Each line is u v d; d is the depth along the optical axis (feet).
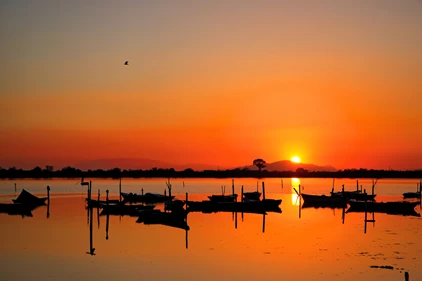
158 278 120.06
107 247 157.89
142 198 337.52
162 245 161.38
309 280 117.39
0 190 524.52
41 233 188.75
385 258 139.33
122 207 262.47
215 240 171.22
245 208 286.25
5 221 228.22
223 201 310.45
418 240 169.68
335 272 124.26
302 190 529.04
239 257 141.90
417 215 261.24
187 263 134.62
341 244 161.89
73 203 334.85
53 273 125.08
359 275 121.08
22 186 627.46
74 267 131.03
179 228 203.00
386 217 249.75
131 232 191.21
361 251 149.38
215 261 137.08
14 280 118.83
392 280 116.37
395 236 179.32
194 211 283.59
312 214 266.98
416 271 124.36
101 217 245.45
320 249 153.38
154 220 225.56
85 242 167.43
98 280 118.42
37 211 276.82
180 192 500.33
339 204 334.44
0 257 143.13
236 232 191.31
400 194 458.50
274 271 125.90
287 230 196.65
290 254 145.59
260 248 155.33
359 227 206.18
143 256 144.36
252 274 123.03
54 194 453.17
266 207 290.15
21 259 140.56
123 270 127.85
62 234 186.09
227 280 118.21
